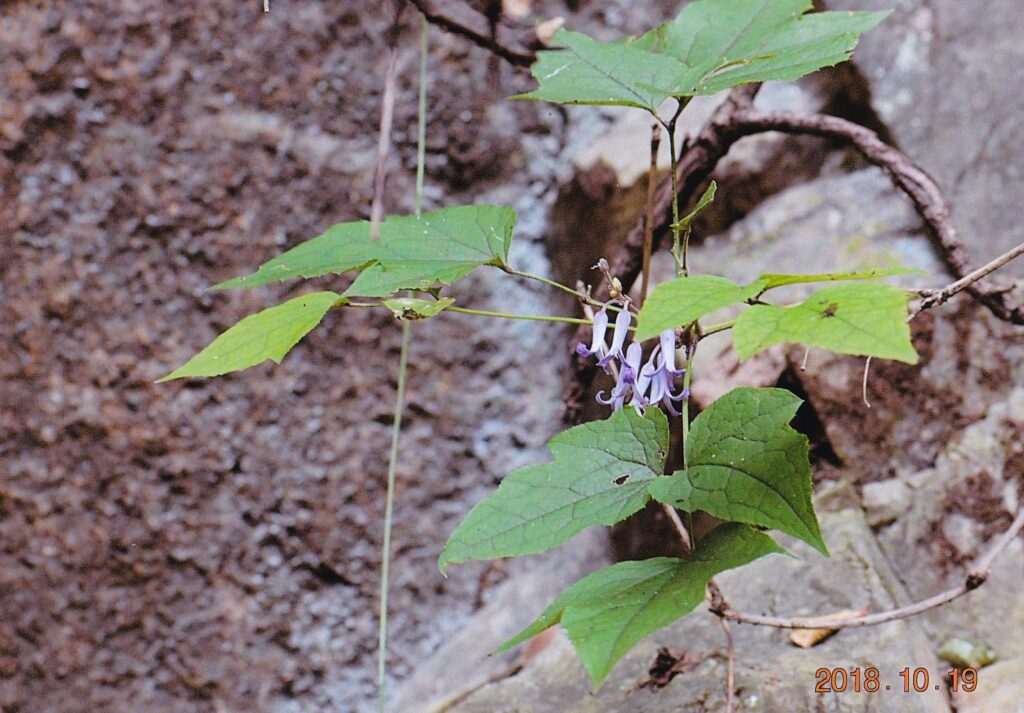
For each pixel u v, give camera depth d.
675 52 0.79
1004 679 0.99
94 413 1.12
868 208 1.12
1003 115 1.10
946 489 1.06
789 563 1.02
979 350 1.07
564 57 0.77
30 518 1.13
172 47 1.11
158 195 1.12
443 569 0.73
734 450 0.73
